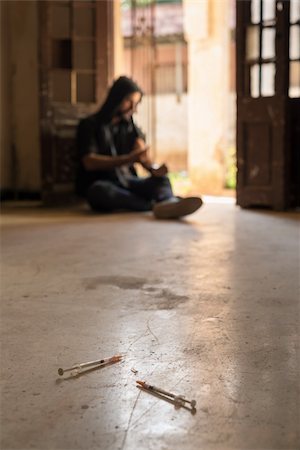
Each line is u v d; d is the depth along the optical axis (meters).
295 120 6.14
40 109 6.58
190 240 4.23
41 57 6.56
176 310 2.50
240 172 6.24
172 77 12.47
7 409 1.60
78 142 6.16
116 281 3.03
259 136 6.12
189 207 5.30
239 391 1.69
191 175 7.74
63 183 6.77
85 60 6.89
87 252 3.83
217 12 7.38
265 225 4.98
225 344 2.08
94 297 2.73
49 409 1.59
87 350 2.04
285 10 5.91
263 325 2.29
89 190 5.93
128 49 12.03
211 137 7.55
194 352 2.01
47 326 2.30
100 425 1.50
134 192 6.08
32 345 2.09
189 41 7.59
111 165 5.95
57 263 3.50
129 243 4.14
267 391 1.69
